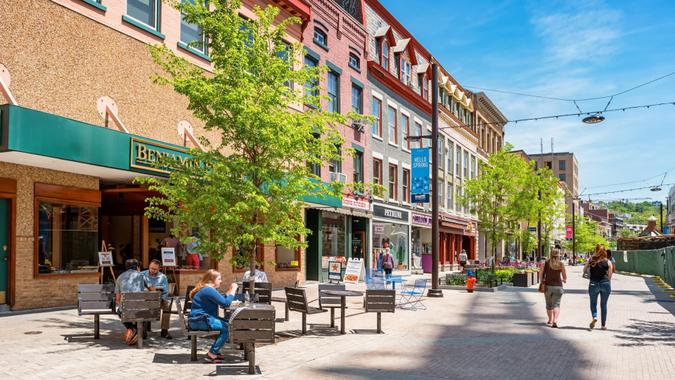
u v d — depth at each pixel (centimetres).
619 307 1639
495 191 3216
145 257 1747
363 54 2964
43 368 746
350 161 2780
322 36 2592
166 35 1669
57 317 1207
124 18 1523
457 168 4503
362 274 2664
